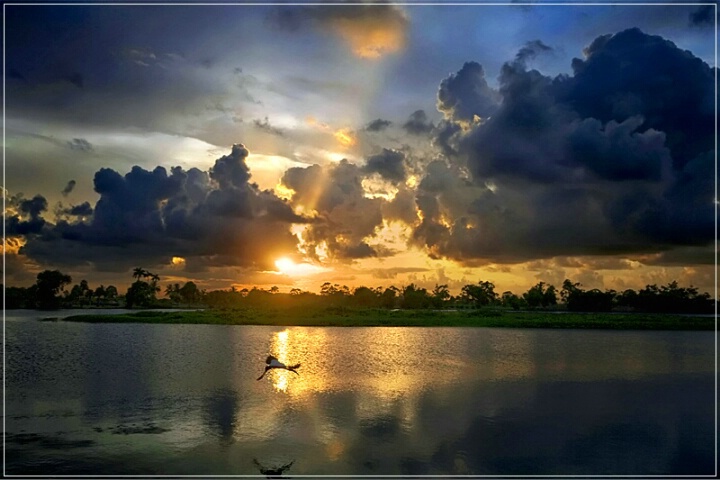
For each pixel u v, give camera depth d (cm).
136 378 3809
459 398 3209
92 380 3731
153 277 18938
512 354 5338
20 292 17700
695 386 3694
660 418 2788
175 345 5931
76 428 2531
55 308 17962
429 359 4909
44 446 2273
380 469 2044
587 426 2625
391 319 9744
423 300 17138
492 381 3803
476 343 6388
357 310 11688
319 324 9206
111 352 5322
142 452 2206
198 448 2258
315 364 4538
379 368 4338
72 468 2023
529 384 3706
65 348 5662
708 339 7031
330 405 2988
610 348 5950
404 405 3009
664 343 6519
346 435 2442
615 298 16100
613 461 2156
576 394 3378
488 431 2523
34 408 2914
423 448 2275
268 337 6950
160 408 2916
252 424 2603
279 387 3484
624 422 2708
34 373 4041
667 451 2278
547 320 9656
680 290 15738
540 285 17138
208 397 3177
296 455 2183
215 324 9312
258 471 2016
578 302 16025
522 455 2205
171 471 2005
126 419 2688
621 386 3675
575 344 6341
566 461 2145
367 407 2945
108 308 18075
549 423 2667
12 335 7131
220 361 4672
